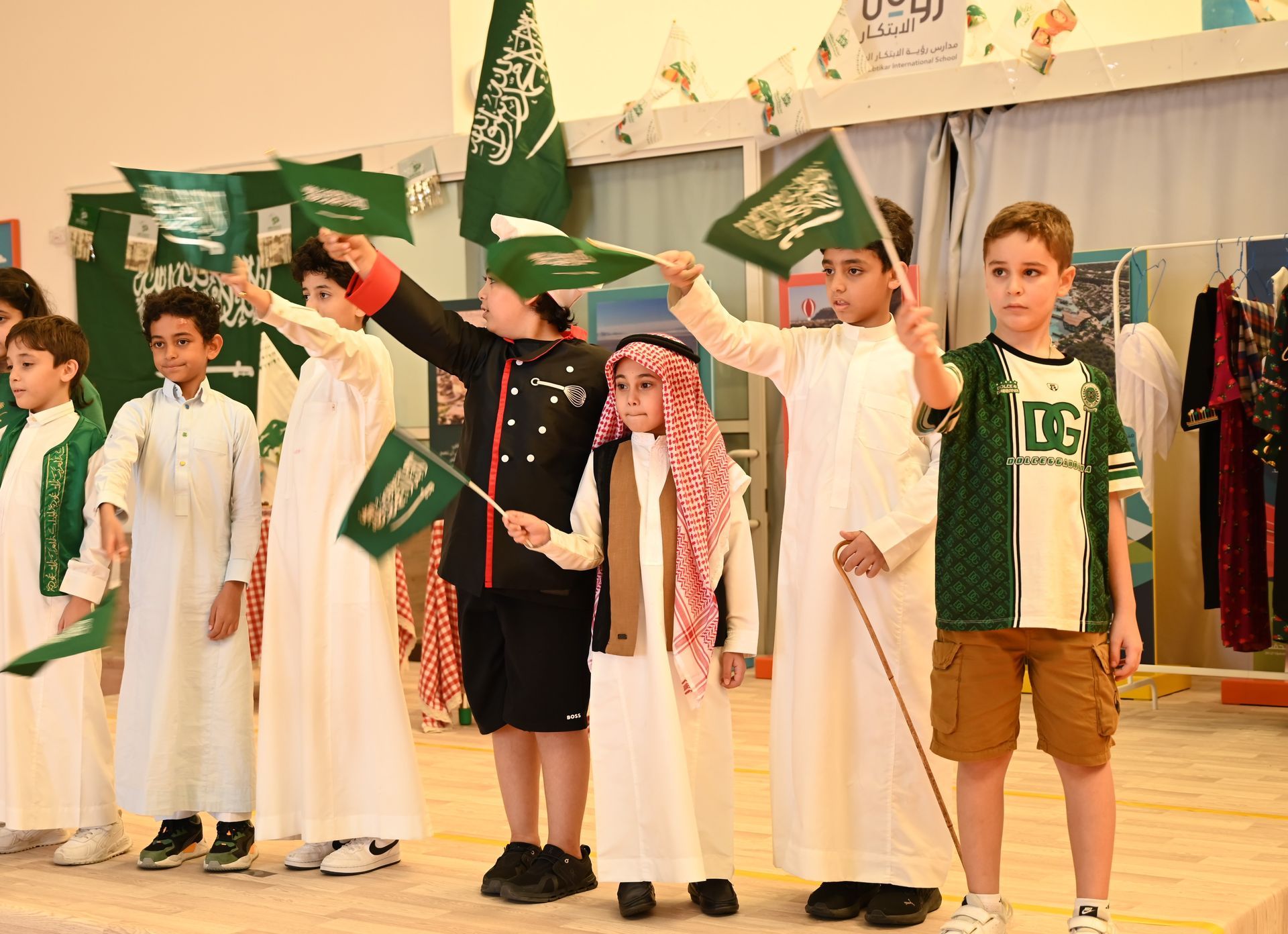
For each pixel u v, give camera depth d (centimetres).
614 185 614
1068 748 215
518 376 274
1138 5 580
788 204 207
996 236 223
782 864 250
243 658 304
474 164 613
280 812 289
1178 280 507
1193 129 504
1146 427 487
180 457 304
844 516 246
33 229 739
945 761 247
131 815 356
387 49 660
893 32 544
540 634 265
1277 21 480
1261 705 481
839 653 246
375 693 289
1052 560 216
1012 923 237
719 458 260
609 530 257
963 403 221
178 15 706
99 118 725
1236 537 463
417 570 620
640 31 661
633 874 250
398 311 271
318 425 294
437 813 344
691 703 249
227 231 246
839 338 256
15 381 316
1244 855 287
